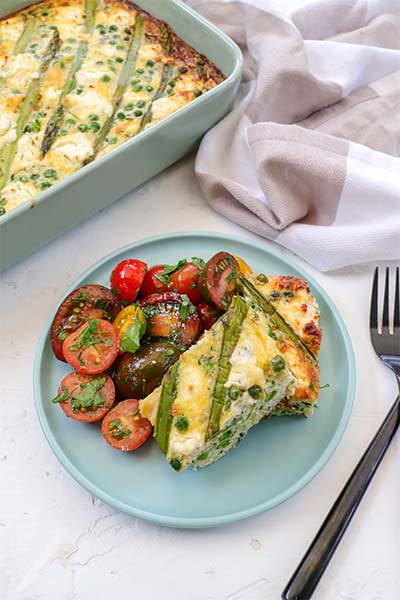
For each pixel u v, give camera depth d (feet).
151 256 2.32
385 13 2.75
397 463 2.04
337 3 2.72
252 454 2.03
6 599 1.89
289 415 2.08
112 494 1.96
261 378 1.88
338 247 2.31
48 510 1.98
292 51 2.52
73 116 2.48
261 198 2.43
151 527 1.96
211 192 2.44
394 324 2.23
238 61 2.50
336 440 2.00
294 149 2.34
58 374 2.11
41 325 2.25
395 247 2.30
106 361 2.02
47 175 2.35
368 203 2.36
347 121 2.57
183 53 2.66
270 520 1.97
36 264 2.36
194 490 1.97
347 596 1.91
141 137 2.27
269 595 1.90
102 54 2.64
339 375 2.13
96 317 2.11
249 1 2.61
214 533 1.96
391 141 2.56
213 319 2.13
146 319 2.08
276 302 2.13
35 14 2.73
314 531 1.96
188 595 1.90
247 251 2.32
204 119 2.44
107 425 1.98
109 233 2.42
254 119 2.55
